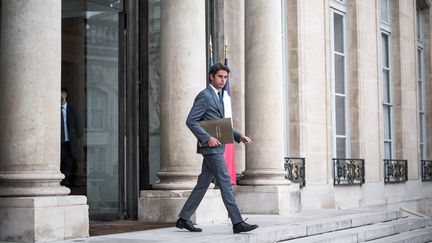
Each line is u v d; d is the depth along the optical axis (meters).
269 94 12.12
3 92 7.59
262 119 12.12
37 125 7.50
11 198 7.34
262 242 8.37
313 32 15.29
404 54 19.98
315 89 15.24
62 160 10.57
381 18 19.44
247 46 12.30
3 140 7.57
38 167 7.50
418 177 20.41
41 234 7.24
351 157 16.92
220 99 8.35
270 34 12.16
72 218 7.62
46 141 7.57
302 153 14.58
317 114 15.25
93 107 10.94
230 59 13.08
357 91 16.94
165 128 10.12
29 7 7.50
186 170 10.01
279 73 12.27
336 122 16.67
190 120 8.09
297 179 14.32
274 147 12.16
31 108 7.49
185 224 8.43
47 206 7.35
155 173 11.36
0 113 7.62
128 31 11.27
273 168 12.12
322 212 12.55
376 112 17.78
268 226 9.27
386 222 12.38
